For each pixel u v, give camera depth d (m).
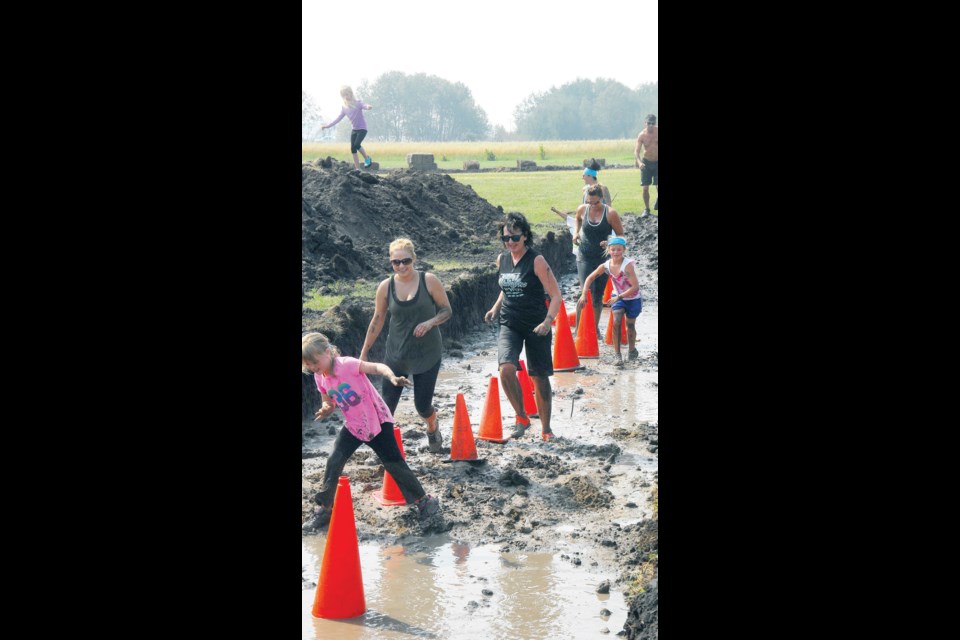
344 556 11.00
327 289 28.58
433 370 16.59
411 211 43.56
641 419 19.86
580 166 128.38
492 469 16.52
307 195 39.25
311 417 19.67
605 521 14.15
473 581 12.05
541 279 17.30
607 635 10.49
